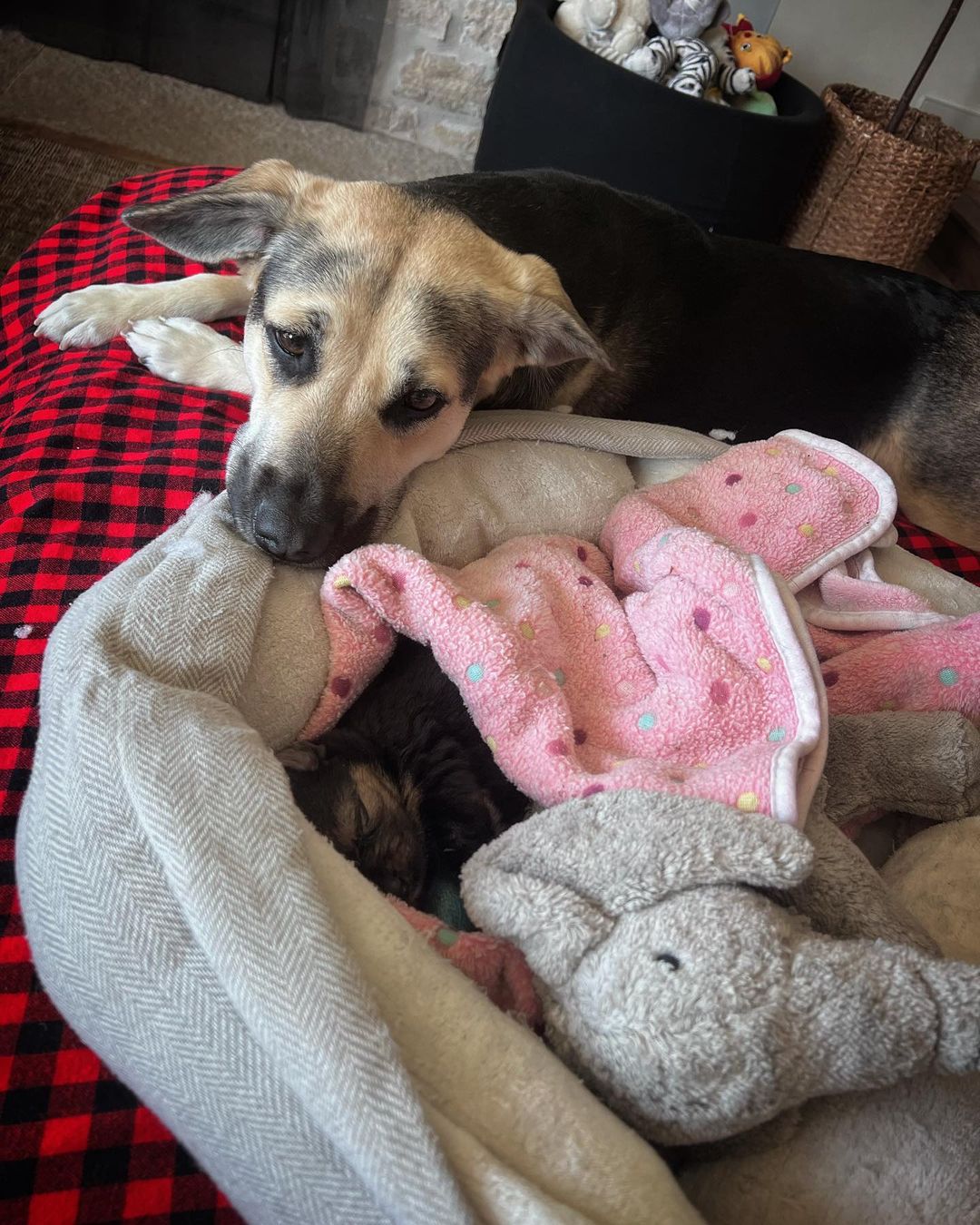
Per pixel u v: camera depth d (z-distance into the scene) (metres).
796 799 0.40
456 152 1.47
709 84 1.23
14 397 0.68
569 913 0.36
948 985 0.34
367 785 0.47
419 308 0.53
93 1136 0.37
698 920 0.34
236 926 0.33
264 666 0.47
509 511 0.61
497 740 0.47
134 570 0.46
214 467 0.59
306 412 0.52
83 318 0.67
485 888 0.38
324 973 0.32
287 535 0.50
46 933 0.36
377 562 0.50
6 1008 0.39
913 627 0.59
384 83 1.40
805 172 1.30
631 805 0.39
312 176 0.59
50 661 0.42
